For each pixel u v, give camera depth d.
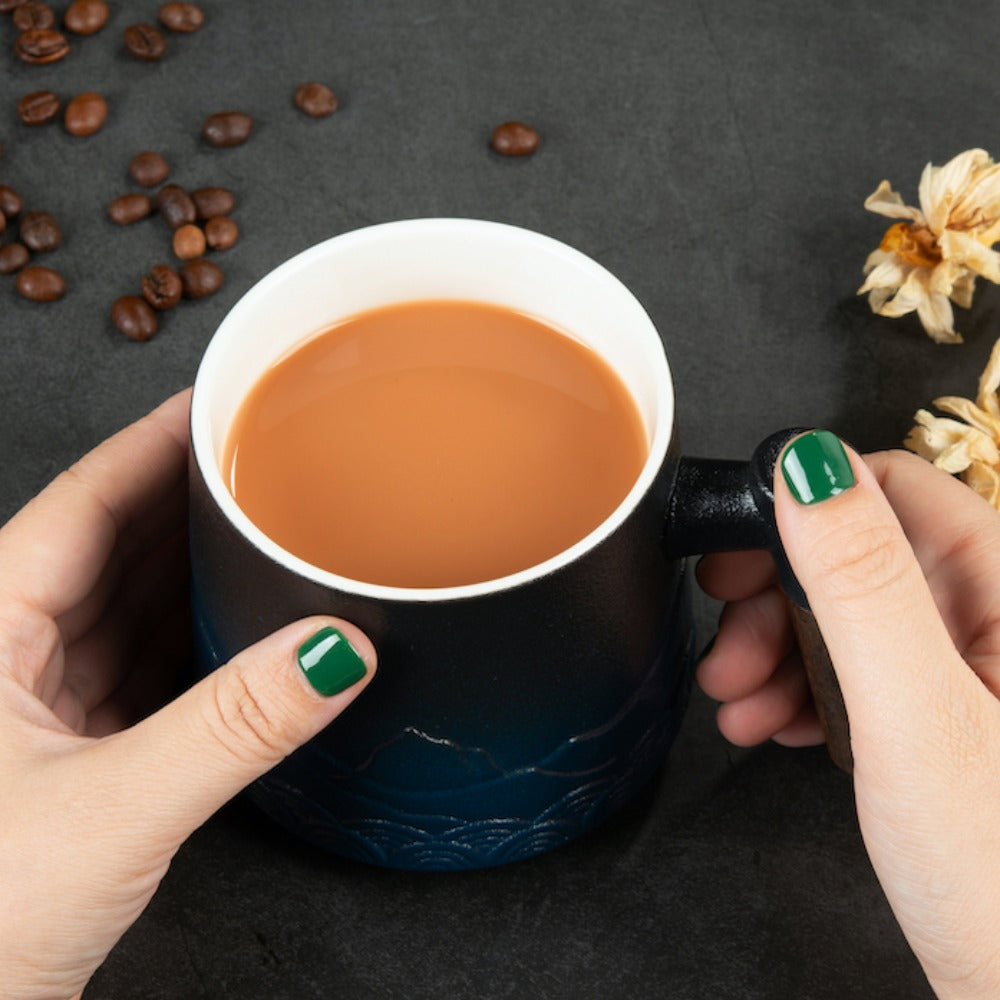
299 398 0.51
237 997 0.55
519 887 0.56
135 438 0.55
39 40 0.68
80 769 0.50
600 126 0.68
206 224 0.65
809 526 0.48
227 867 0.56
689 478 0.49
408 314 0.52
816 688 0.53
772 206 0.66
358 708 0.49
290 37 0.69
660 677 0.51
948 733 0.49
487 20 0.70
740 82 0.69
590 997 0.55
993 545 0.54
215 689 0.49
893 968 0.55
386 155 0.67
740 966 0.55
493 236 0.51
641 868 0.57
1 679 0.52
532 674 0.48
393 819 0.51
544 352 0.52
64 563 0.53
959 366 0.63
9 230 0.66
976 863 0.50
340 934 0.56
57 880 0.50
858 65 0.69
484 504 0.50
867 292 0.65
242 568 0.48
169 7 0.69
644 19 0.70
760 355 0.64
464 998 0.55
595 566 0.48
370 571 0.49
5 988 0.51
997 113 0.68
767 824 0.57
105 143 0.67
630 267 0.65
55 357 0.63
